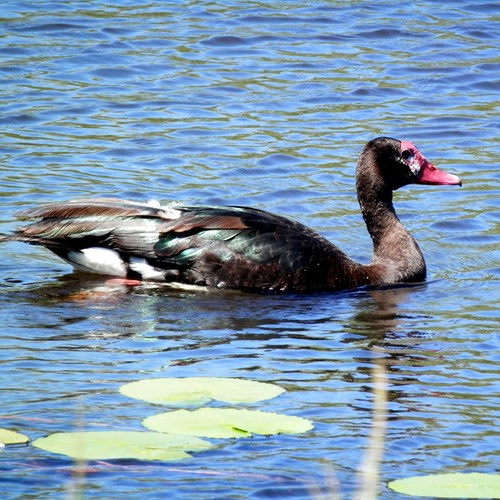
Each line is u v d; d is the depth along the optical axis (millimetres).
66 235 15195
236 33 26094
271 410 11070
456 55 25266
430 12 27969
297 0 28766
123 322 13539
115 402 11078
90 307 14086
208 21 26875
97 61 24125
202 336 13117
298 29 26609
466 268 16156
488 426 10836
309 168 19531
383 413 10805
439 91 23469
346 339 13141
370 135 21078
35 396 11180
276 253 15070
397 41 26016
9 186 18234
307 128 21344
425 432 10680
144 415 10773
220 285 15070
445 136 21156
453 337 13281
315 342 13016
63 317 13648
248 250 15070
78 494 9156
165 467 9859
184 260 15109
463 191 18906
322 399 11352
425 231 17438
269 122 21562
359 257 16453
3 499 9242
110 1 28016
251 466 9922
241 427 10227
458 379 11977
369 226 16125
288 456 10133
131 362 12172
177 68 24062
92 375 11766
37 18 26328
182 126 21203
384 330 13508
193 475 9727
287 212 17891
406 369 12234
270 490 9516
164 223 15180
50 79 23125
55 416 10727
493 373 12164
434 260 16453
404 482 9508
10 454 9961
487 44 26000
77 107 21828
